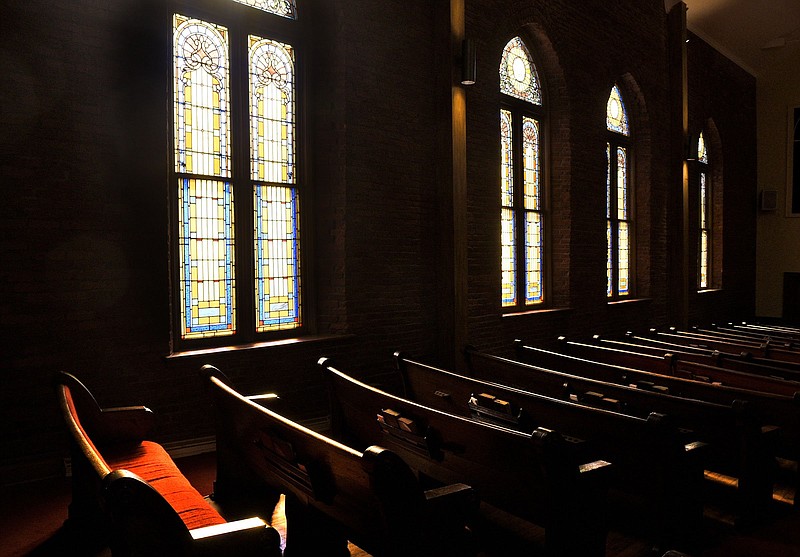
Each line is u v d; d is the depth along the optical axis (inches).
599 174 404.8
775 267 673.0
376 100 267.6
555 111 379.6
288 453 103.3
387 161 272.7
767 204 669.3
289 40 255.6
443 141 289.1
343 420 160.7
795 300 656.4
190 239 222.1
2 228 170.7
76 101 183.6
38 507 155.9
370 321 265.6
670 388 181.5
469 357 216.2
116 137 191.5
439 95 290.2
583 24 386.9
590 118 394.9
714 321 593.0
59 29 180.5
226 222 233.0
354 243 259.3
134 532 67.7
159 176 200.4
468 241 310.3
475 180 314.2
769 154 675.4
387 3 271.7
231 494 146.5
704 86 568.7
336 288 259.8
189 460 197.5
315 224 263.9
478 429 112.0
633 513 129.5
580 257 387.5
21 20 173.8
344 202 255.9
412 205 283.9
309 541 113.0
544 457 98.9
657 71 470.0
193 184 223.3
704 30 561.6
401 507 82.8
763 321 669.9
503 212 353.4
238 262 236.1
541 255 382.3
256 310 242.7
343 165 255.8
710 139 604.4
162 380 200.4
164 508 68.9
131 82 194.5
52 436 178.9
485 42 316.2
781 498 163.5
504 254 354.0
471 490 96.2
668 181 486.0
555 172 382.3
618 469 126.7
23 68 174.1
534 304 376.2
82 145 184.7
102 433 138.4
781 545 134.2
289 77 256.4
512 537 135.9
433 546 92.0
